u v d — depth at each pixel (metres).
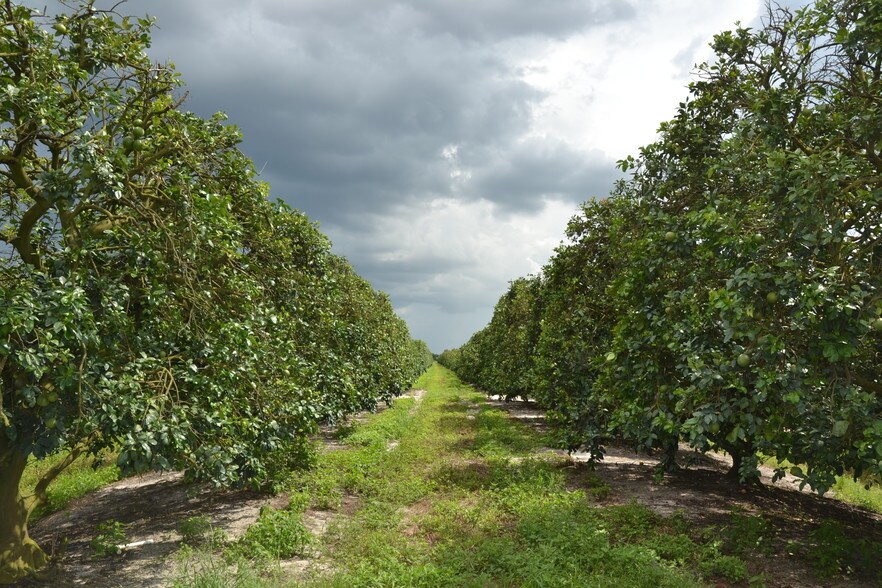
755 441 6.80
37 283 6.02
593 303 13.05
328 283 12.62
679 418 7.49
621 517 9.50
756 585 7.00
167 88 7.25
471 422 24.34
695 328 7.17
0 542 7.49
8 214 7.91
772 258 6.29
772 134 6.99
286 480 12.65
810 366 5.98
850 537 9.03
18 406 6.10
